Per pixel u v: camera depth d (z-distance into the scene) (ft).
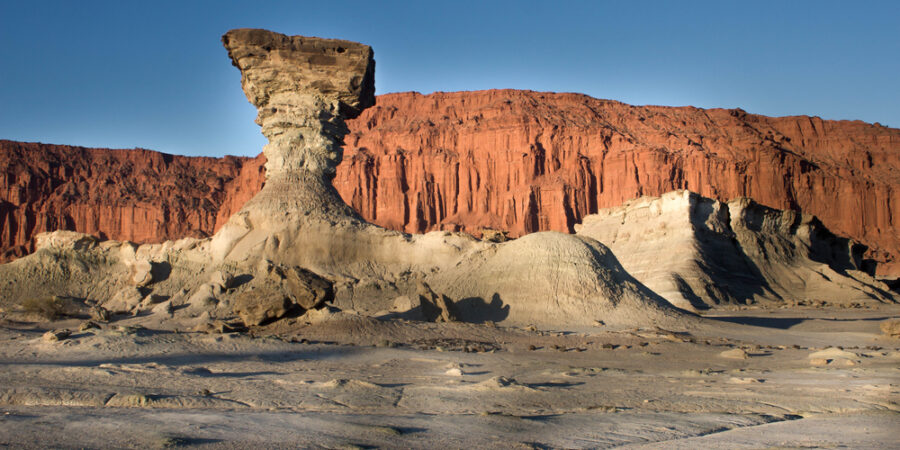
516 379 71.87
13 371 70.79
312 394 58.95
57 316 160.15
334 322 126.41
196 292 183.62
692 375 75.61
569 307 156.46
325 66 220.43
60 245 207.51
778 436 41.11
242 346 100.07
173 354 92.53
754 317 195.21
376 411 51.06
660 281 271.28
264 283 183.42
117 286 197.77
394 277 192.34
